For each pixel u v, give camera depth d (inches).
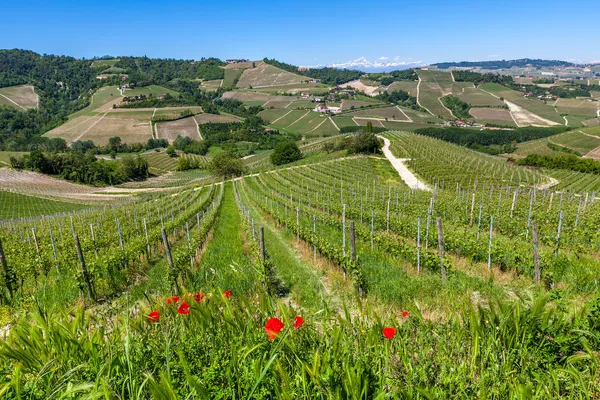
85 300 300.4
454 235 426.9
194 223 863.1
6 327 226.5
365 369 90.7
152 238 521.3
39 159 3329.2
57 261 407.8
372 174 1985.7
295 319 106.5
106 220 969.5
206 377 86.1
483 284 262.2
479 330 108.8
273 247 482.3
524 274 292.0
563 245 417.7
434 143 3088.1
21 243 646.5
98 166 3363.7
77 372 93.0
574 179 2052.2
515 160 3095.5
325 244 405.7
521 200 910.4
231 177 2593.5
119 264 384.2
